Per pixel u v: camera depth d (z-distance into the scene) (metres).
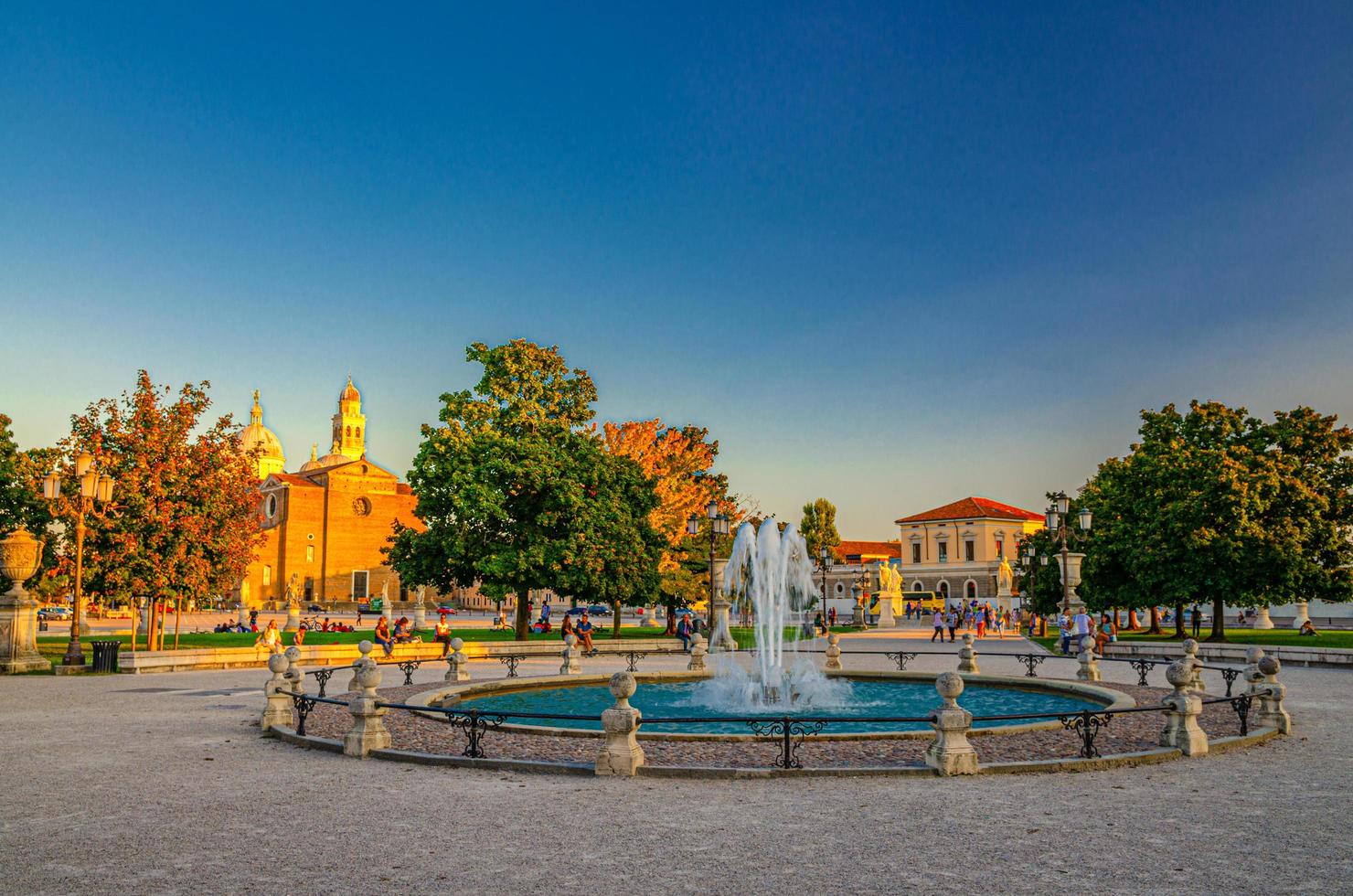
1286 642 37.12
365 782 11.37
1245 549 37.72
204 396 35.19
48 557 35.22
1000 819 9.40
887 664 32.44
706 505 54.81
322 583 110.88
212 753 13.43
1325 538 38.59
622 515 40.62
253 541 40.66
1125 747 13.33
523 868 7.85
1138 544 41.47
